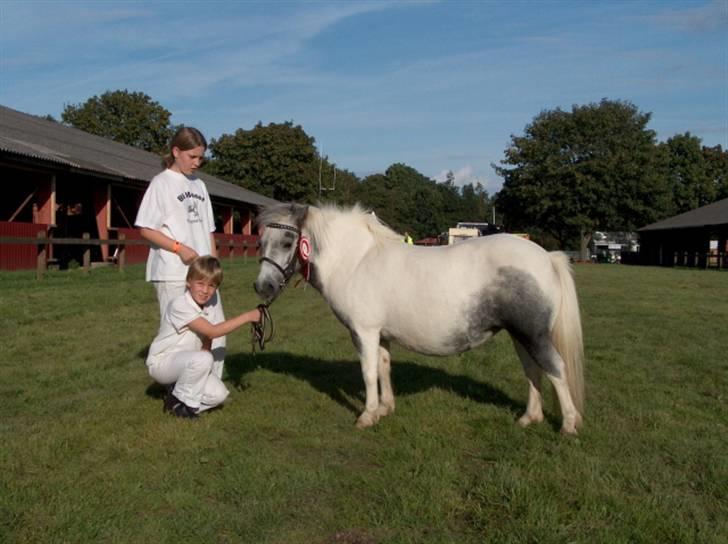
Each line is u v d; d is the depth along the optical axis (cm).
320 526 346
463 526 349
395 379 682
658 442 481
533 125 5841
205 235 570
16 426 499
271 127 6203
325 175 6800
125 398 574
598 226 5716
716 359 812
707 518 363
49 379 646
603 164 5319
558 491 385
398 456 442
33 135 2359
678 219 4769
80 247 2194
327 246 525
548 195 5566
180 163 547
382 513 356
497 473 404
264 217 536
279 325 1051
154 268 545
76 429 482
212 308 553
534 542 328
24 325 934
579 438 475
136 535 333
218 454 441
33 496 369
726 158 7775
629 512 360
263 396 594
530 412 520
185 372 509
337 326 1045
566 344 479
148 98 6812
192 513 356
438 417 532
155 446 454
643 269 3528
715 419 551
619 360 802
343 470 421
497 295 468
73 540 324
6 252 1700
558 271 481
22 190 2252
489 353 827
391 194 9512
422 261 490
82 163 2058
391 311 496
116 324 970
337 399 595
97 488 383
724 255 3681
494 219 9638
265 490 384
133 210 2822
